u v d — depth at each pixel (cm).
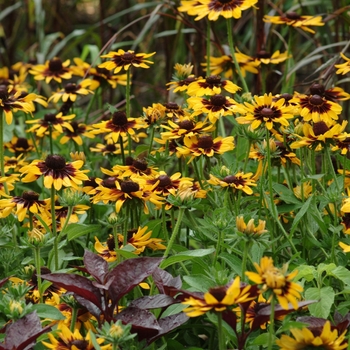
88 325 213
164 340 213
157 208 227
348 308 217
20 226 239
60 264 225
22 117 282
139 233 220
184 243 236
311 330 201
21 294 209
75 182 219
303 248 226
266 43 285
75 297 208
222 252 221
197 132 229
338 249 223
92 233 239
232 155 240
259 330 213
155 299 208
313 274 211
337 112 226
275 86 285
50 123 253
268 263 196
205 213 227
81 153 246
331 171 226
